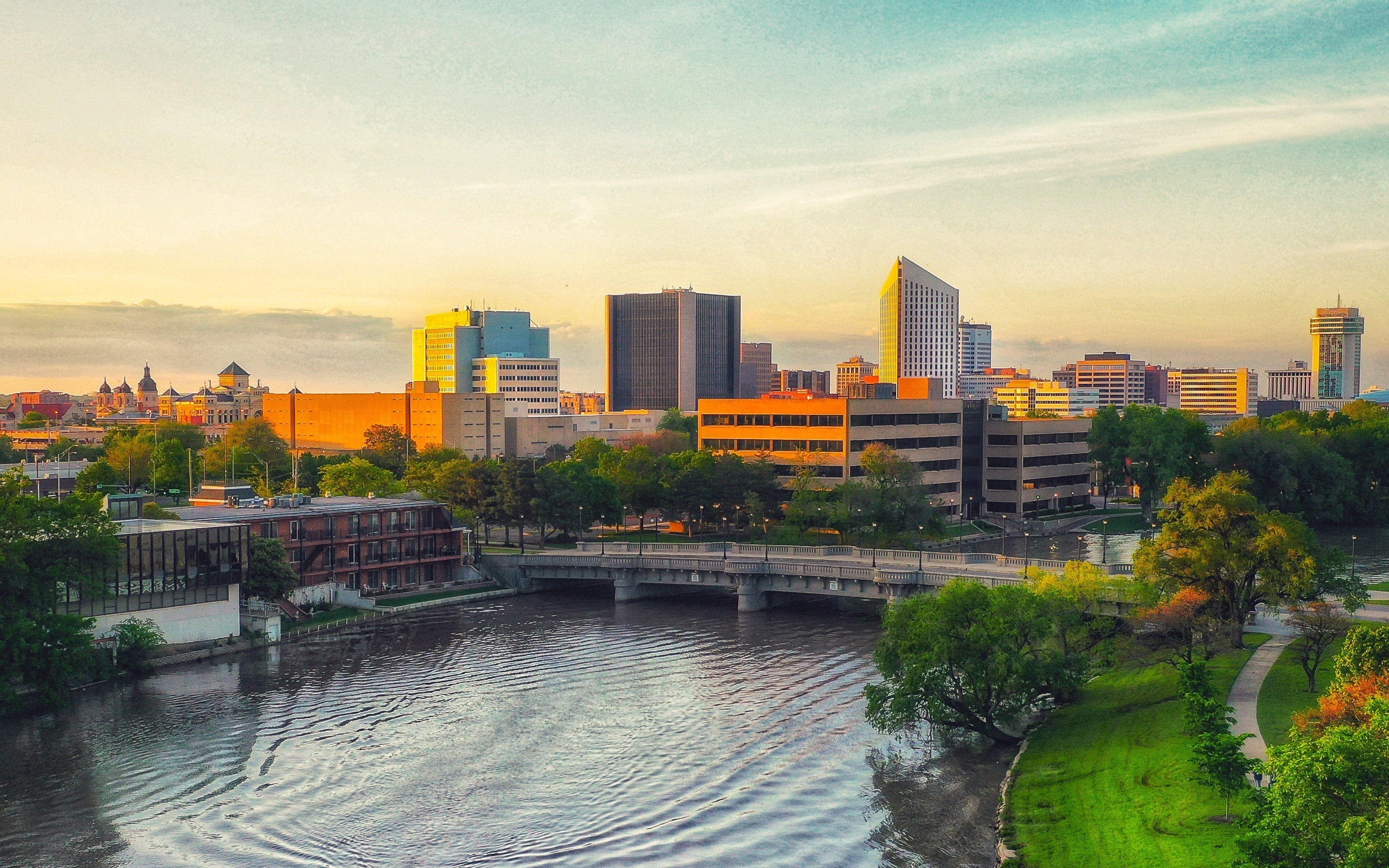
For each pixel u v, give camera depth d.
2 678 113.00
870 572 160.00
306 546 167.25
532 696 120.94
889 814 87.88
